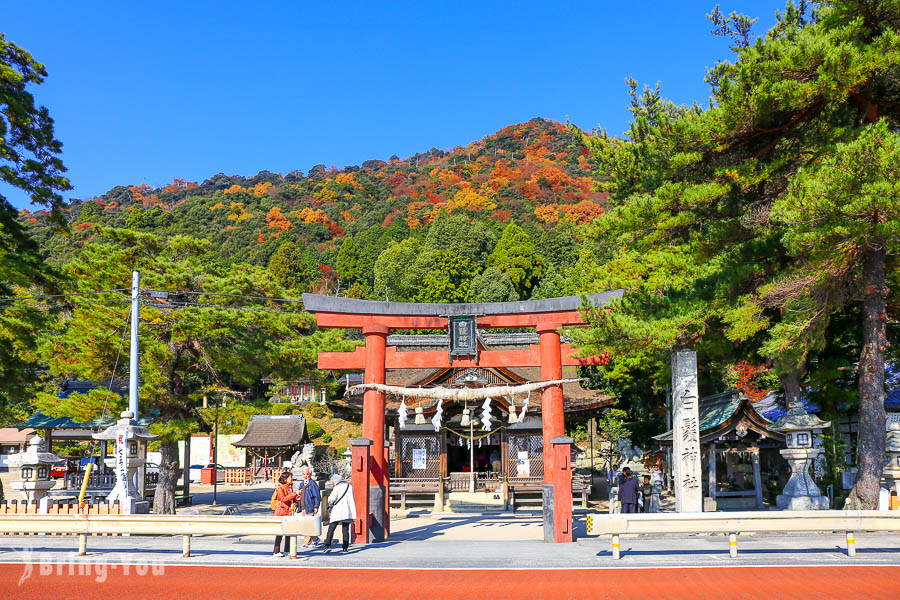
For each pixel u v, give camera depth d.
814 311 15.95
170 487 25.31
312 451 24.27
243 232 134.25
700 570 11.32
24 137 22.64
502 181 158.38
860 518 12.49
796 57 14.62
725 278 17.44
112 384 25.61
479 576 11.12
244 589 10.05
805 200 13.59
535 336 34.16
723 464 26.59
